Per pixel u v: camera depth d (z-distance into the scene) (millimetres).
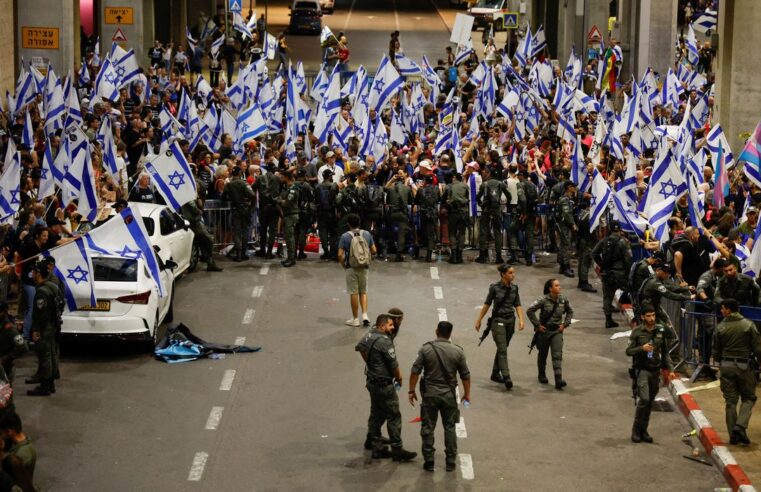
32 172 26016
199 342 20984
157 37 65688
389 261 28219
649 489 15211
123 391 18734
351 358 20562
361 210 28000
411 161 31422
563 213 26281
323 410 18000
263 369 19938
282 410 17969
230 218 28859
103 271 20328
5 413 13344
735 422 16438
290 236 27250
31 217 22234
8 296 23750
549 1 69938
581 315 23703
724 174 24188
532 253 28031
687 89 42000
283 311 23516
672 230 22109
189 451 16250
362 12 88000
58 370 18828
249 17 65125
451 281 26234
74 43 48688
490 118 37781
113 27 53625
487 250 28234
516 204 27719
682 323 19516
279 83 40906
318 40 72312
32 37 43094
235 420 17500
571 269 27047
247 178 29969
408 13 87812
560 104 35375
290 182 27688
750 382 16422
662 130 31219
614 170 28281
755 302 19125
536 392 19078
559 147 35125
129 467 15648
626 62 55875
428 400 15539
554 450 16547
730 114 34562
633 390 17812
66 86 32625
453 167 30406
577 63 44281
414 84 41094
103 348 21047
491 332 20766
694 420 17469
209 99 37906
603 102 38156
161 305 21500
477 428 17375
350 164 28469
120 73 38188
